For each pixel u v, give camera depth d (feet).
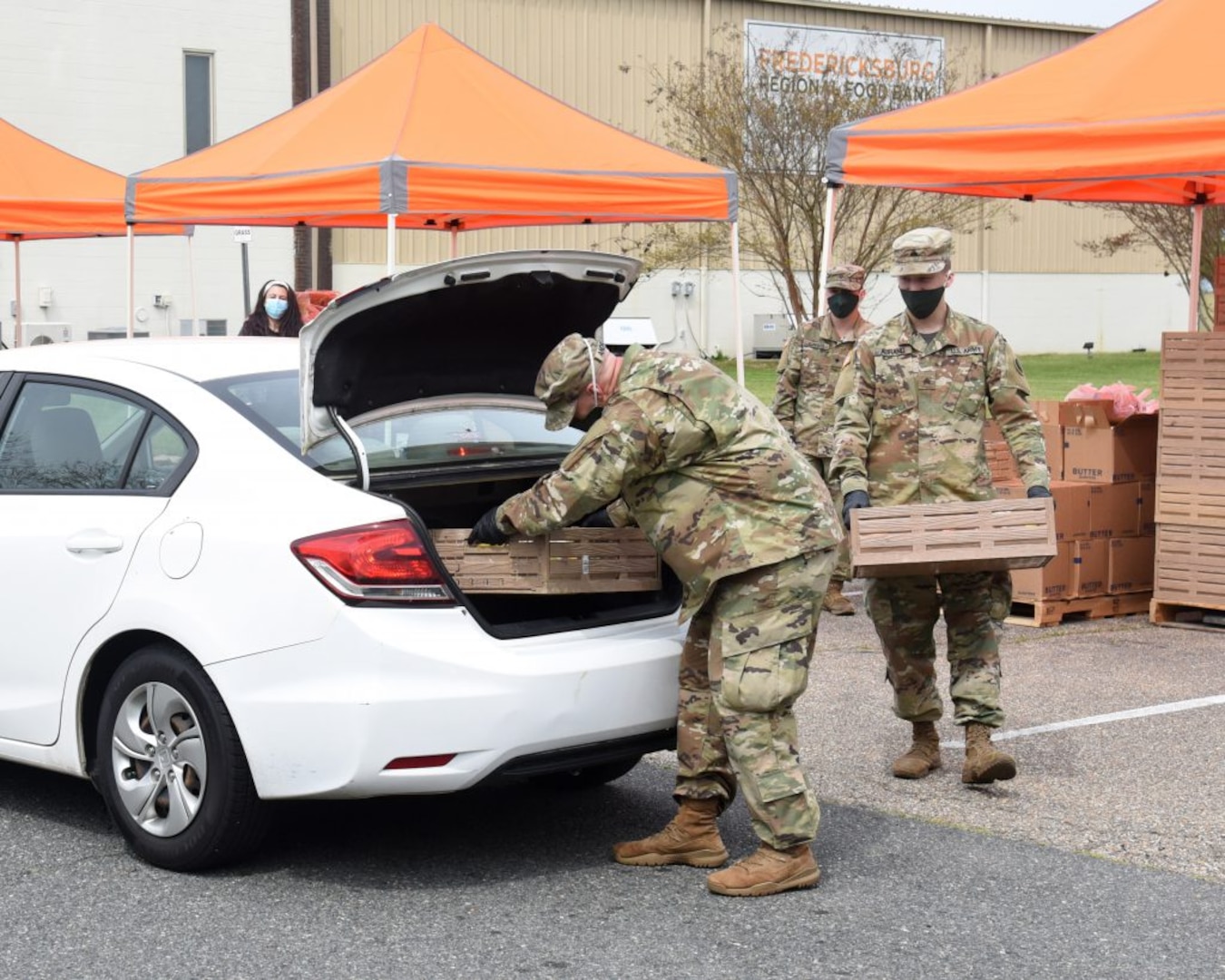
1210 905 14.38
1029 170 25.02
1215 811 17.34
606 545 15.11
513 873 15.29
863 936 13.58
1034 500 17.20
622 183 30.09
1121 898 14.55
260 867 15.46
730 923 13.89
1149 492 30.17
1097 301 145.69
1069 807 17.58
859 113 90.27
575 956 13.10
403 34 106.93
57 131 80.53
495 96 31.17
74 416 16.83
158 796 15.40
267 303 32.89
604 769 17.97
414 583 14.14
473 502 17.33
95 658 15.83
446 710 13.91
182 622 14.76
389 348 15.62
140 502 15.67
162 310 83.87
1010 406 18.37
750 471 14.24
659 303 117.80
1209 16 25.64
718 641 14.53
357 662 13.92
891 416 18.45
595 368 14.29
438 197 28.35
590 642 14.93
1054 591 28.99
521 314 16.19
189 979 12.63
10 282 79.25
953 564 17.19
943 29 127.65
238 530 14.67
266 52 85.35
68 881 15.02
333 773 14.01
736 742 14.58
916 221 93.20
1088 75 25.79
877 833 16.65
